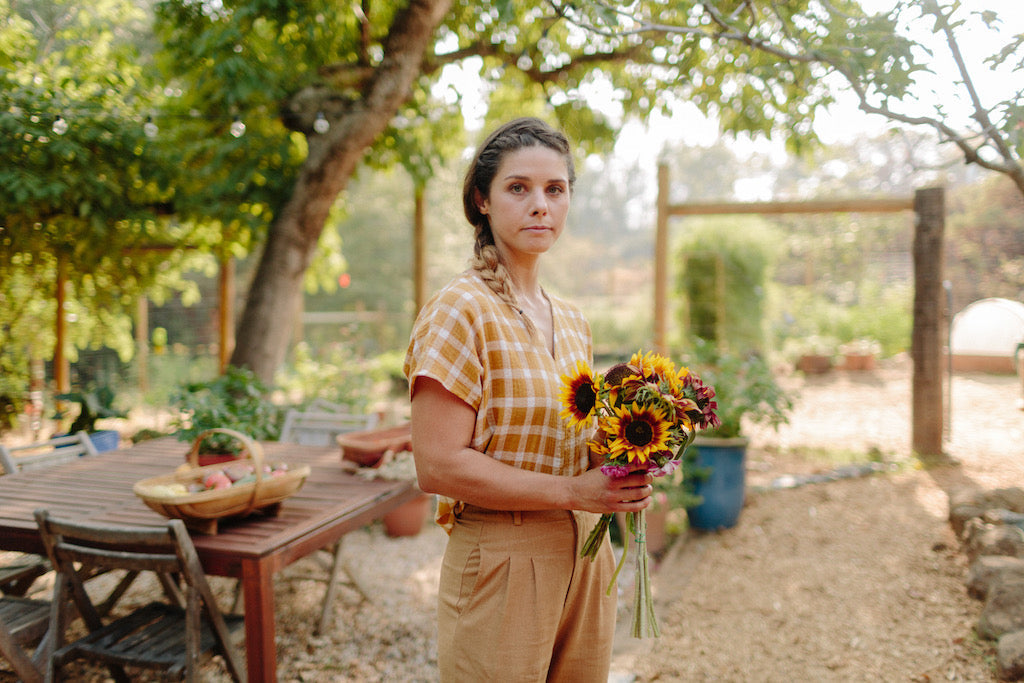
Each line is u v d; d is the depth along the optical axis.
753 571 3.48
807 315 10.94
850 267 12.52
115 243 5.46
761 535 3.86
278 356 5.40
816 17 2.69
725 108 5.00
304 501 2.68
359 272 19.19
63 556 2.20
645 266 28.67
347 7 4.96
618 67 5.54
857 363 9.27
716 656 2.77
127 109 5.16
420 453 1.20
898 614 2.91
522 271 1.37
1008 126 2.20
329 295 19.02
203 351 10.30
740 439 3.95
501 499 1.17
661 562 3.72
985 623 2.63
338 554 3.12
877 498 4.09
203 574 2.11
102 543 2.19
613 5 3.14
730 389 4.08
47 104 4.64
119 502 2.71
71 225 5.18
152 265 6.54
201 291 11.90
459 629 1.27
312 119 5.38
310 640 2.99
